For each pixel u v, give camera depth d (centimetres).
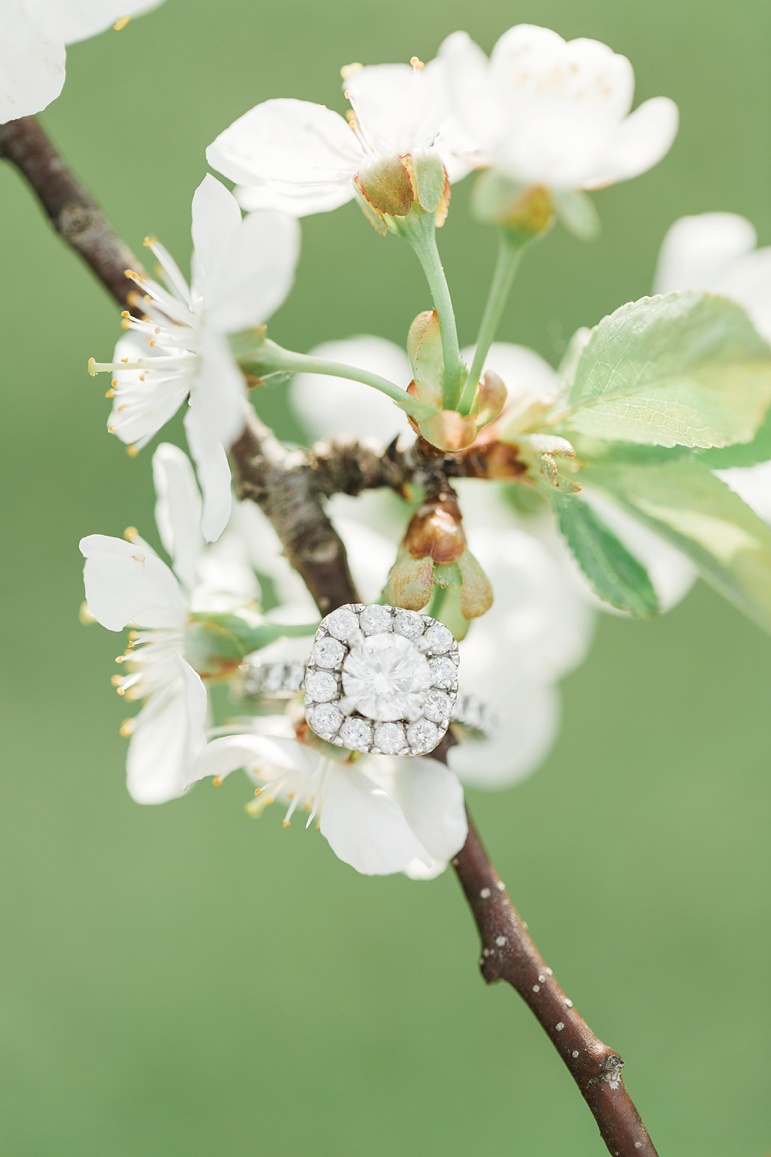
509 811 50
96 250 24
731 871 49
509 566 26
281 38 55
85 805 49
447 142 22
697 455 22
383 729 21
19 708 50
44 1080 46
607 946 48
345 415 26
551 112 20
